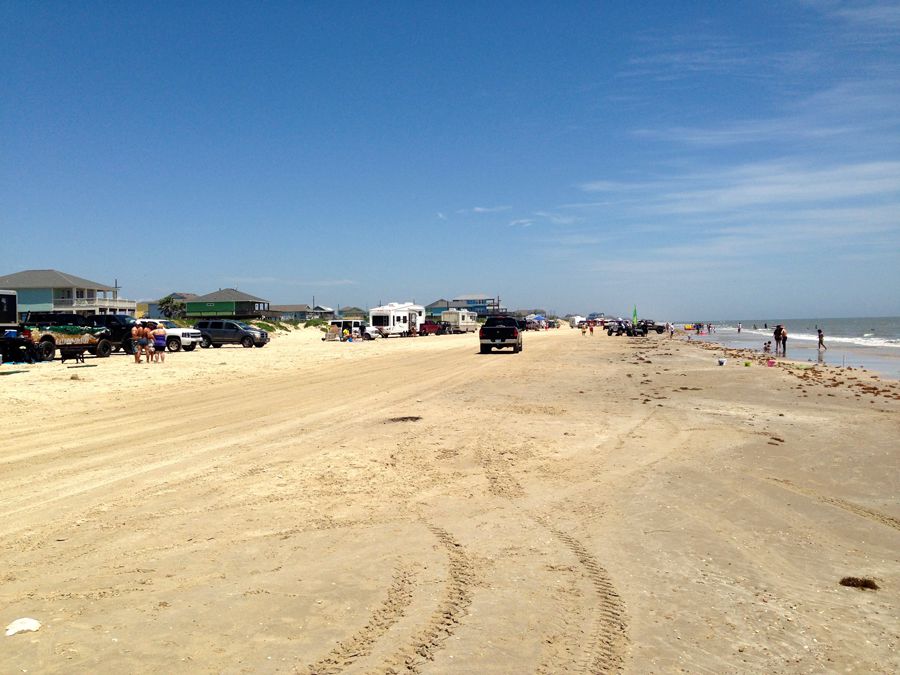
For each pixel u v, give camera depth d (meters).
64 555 5.56
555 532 6.39
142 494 7.46
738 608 4.74
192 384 19.50
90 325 30.52
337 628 4.30
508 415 13.62
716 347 48.53
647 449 10.42
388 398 16.42
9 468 8.68
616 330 75.19
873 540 6.34
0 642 4.03
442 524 6.57
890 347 52.44
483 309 143.12
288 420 12.84
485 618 4.49
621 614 4.60
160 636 4.14
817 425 13.00
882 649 4.17
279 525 6.44
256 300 99.44
